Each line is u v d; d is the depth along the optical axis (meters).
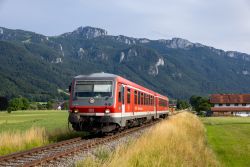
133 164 11.05
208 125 51.75
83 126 21.03
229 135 34.94
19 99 166.00
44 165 11.80
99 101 20.83
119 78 22.03
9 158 12.84
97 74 21.86
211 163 16.36
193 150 16.61
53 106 196.50
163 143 15.05
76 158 13.27
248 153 22.34
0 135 17.16
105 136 21.58
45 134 19.86
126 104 23.70
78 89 21.31
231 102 132.88
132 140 17.19
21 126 45.66
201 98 140.00
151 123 37.66
